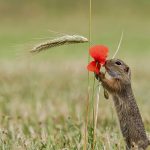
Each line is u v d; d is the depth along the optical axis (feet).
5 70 73.56
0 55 101.04
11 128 40.63
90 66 29.40
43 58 93.30
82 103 51.08
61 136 36.78
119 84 31.68
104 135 37.04
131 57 96.73
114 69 32.09
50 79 66.64
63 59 93.61
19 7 198.59
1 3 200.85
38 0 205.36
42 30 159.53
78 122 40.83
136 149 30.09
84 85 61.52
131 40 134.92
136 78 70.13
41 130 40.75
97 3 204.44
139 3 203.82
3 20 185.68
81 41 28.96
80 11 198.39
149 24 174.60
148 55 102.22
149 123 43.75
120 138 34.40
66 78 67.92
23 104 51.16
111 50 109.19
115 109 32.04
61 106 50.11
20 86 59.72
